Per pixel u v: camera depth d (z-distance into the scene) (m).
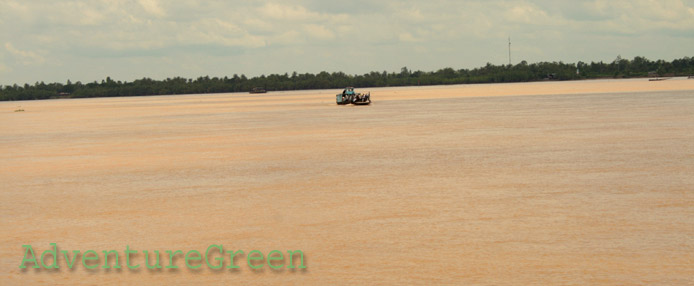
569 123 91.12
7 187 50.75
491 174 49.53
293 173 52.81
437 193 42.84
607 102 146.88
